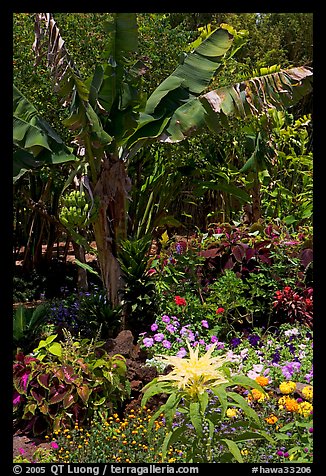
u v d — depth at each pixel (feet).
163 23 29.68
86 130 22.04
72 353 16.44
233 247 23.03
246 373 17.02
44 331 20.06
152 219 32.50
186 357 18.47
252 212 32.24
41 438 15.74
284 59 53.57
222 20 51.13
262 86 24.22
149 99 24.57
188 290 22.81
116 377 15.94
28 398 15.76
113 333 22.09
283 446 13.00
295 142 36.47
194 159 30.99
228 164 33.40
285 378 16.35
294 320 21.66
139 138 24.09
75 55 27.04
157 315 21.99
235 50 31.42
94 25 27.17
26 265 36.47
